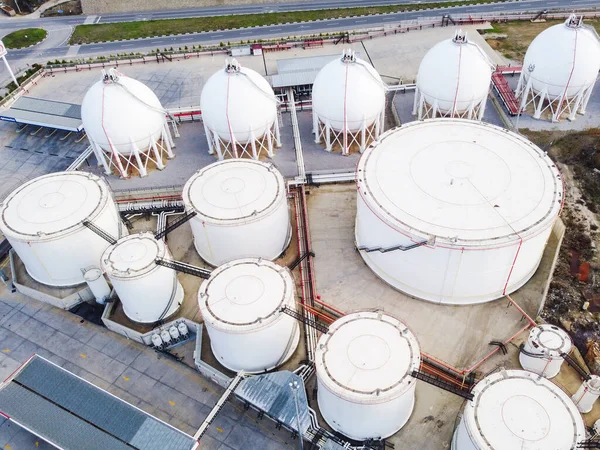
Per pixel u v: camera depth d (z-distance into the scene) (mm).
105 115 48625
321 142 55094
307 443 33188
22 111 63562
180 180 51562
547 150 53406
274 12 90375
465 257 35156
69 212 42406
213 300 35250
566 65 52312
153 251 38938
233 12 91688
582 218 47250
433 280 37938
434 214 36875
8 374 38750
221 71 50719
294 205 49719
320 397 32625
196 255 46031
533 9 84750
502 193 38094
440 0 90375
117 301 42969
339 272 42531
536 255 38750
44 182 45719
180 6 94688
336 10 89438
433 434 32719
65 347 40469
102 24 90938
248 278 36469
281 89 63438
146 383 37781
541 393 28688
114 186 51500
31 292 43969
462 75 51125
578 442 26625
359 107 49281
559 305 40000
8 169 57750
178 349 39812
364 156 42469
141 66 76875
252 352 35062
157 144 53531
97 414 34062
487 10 85875
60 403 34750
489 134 43688
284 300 34969
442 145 42844
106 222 43625
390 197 38500
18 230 41094
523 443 26688
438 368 35781
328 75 50219
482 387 29266
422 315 38781
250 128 49594
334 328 32750
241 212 41312
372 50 76875
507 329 37594
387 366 30453
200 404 36344
